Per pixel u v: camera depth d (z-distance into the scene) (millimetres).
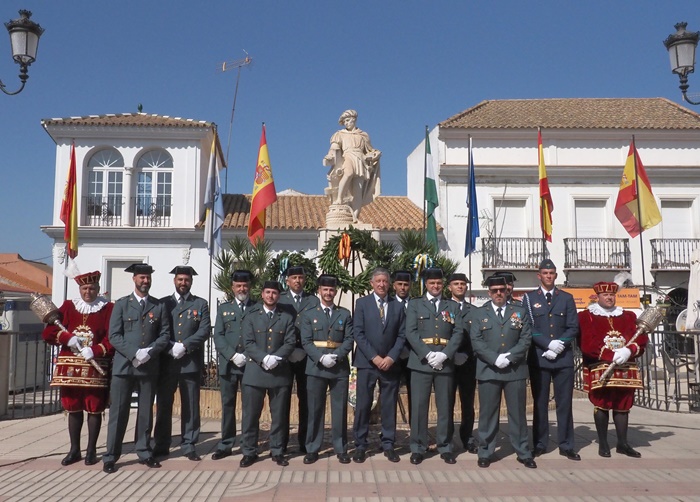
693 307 11773
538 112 23875
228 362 6707
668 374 11953
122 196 20938
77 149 20750
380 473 5938
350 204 10648
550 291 6805
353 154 10453
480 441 6398
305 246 20688
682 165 22172
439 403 6457
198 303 6941
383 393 6605
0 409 9383
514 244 21672
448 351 6352
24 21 9195
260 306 6492
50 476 5863
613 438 7621
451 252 21609
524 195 22000
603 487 5449
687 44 9469
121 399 6188
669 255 21734
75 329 6406
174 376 6727
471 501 5066
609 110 24125
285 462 6258
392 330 6566
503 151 22312
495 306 6488
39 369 13828
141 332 6328
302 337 6508
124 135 20766
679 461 6391
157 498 5145
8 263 30719
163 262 20562
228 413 6699
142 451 6285
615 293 6699
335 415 6445
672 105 24703
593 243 21797
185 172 20969
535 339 6617
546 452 6797
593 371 6633
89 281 6598
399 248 11125
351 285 8750
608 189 22109
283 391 6383
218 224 14062
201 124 20812
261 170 11336
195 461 6457
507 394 6375
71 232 13875
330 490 5359
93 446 6312
